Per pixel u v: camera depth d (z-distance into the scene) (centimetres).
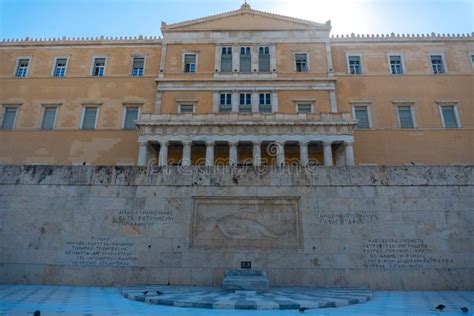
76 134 3853
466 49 4138
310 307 809
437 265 1174
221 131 3328
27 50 4328
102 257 1227
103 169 1331
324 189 1270
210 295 954
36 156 3778
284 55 4147
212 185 1292
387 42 4216
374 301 937
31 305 830
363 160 3678
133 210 1273
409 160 3672
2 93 4084
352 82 4038
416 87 3978
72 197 1298
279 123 3297
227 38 4234
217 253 1212
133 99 4041
